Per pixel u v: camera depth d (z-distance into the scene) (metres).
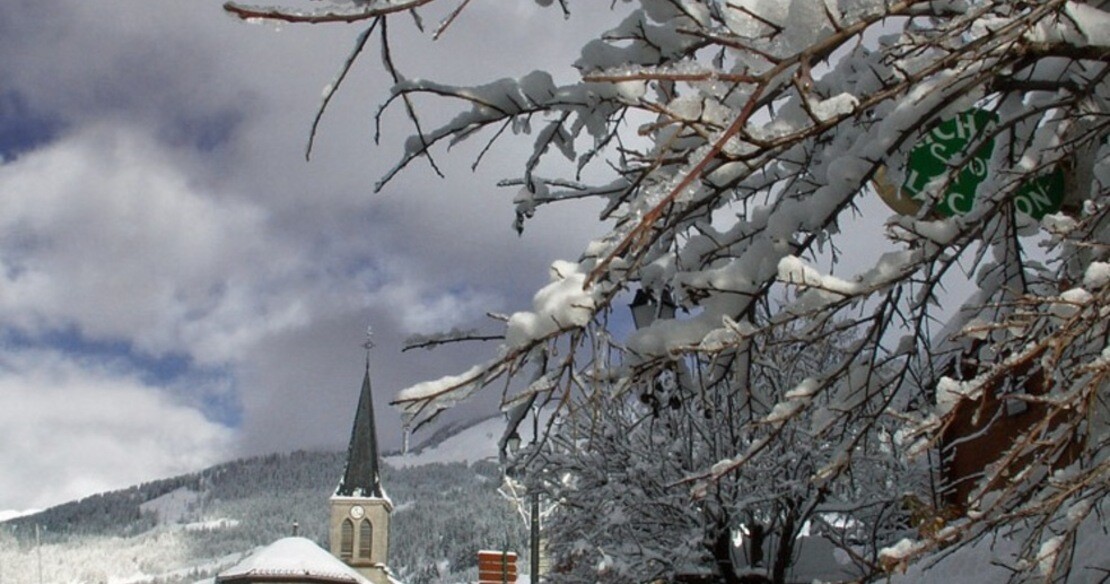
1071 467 4.52
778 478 15.03
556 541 18.61
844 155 4.55
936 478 14.91
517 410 4.85
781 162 5.14
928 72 3.54
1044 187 5.25
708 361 4.92
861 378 4.75
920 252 4.39
